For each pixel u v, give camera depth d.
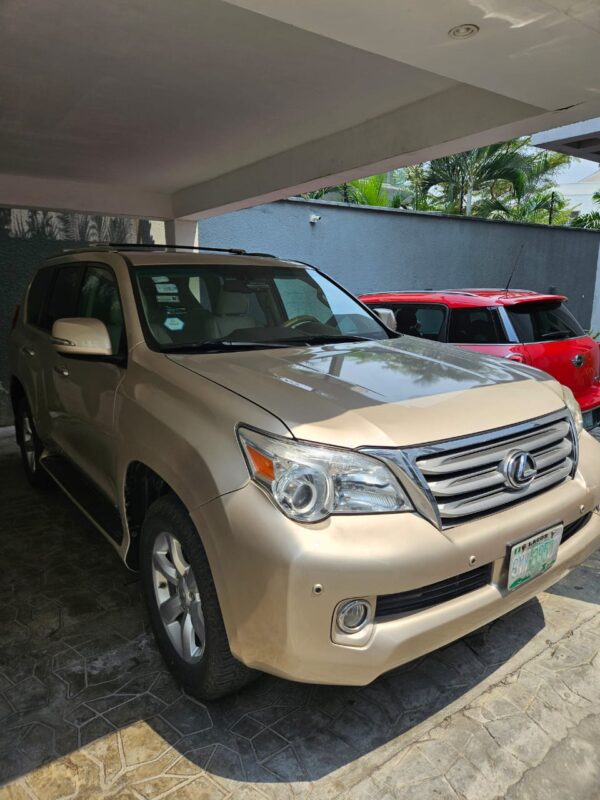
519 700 2.39
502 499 2.18
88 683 2.52
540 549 2.25
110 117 4.61
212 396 2.27
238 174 6.27
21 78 3.86
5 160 5.83
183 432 2.25
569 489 2.44
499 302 4.92
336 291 3.84
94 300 3.47
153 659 2.68
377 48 2.86
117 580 3.37
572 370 4.87
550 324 5.11
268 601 1.87
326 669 1.89
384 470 1.97
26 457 4.80
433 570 1.93
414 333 5.42
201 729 2.27
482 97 4.02
